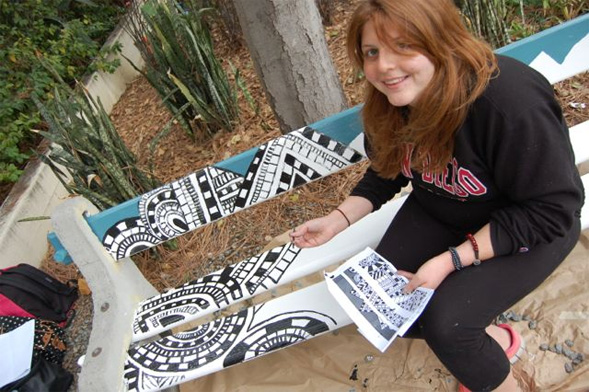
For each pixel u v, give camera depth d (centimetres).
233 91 288
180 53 264
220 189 168
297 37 203
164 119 344
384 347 126
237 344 156
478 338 126
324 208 238
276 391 178
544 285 181
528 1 286
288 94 219
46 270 276
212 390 185
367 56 113
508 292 128
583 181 160
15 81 418
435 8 101
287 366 185
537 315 174
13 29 460
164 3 272
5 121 373
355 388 172
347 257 169
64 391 205
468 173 122
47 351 215
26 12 479
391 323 130
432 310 127
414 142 121
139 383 154
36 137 391
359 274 145
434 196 142
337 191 243
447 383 164
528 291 131
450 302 126
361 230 173
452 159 122
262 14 195
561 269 184
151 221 171
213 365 153
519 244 121
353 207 156
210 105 288
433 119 111
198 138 299
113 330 161
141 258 246
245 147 274
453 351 125
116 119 396
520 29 265
